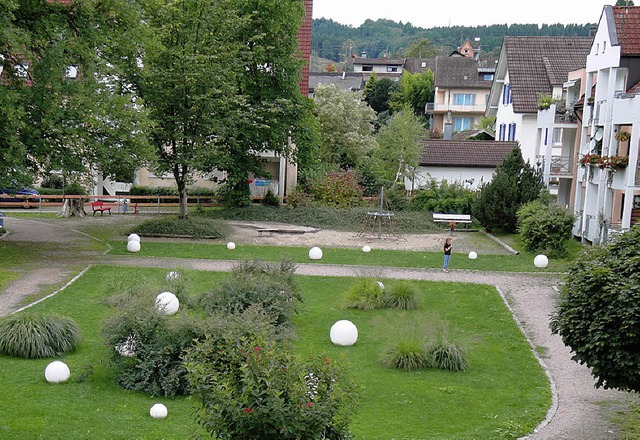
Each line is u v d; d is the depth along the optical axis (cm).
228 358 852
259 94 3831
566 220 2920
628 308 1078
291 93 3906
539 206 3091
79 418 1151
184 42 3128
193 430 984
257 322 1343
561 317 1184
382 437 1128
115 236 3130
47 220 3588
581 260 1204
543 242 2953
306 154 4056
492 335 1800
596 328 1112
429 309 2044
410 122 4956
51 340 1480
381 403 1308
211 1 3181
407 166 4803
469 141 4888
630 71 2919
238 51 3425
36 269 2328
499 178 3525
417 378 1461
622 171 2769
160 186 4612
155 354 1334
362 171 4569
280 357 836
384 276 2312
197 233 3203
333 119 4838
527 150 4691
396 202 4131
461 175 4769
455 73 8175
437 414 1256
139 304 1418
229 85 3203
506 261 2798
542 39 4975
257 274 1881
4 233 3066
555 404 1330
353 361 1564
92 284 2150
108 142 2562
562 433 1176
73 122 2431
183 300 1861
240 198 4031
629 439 1148
